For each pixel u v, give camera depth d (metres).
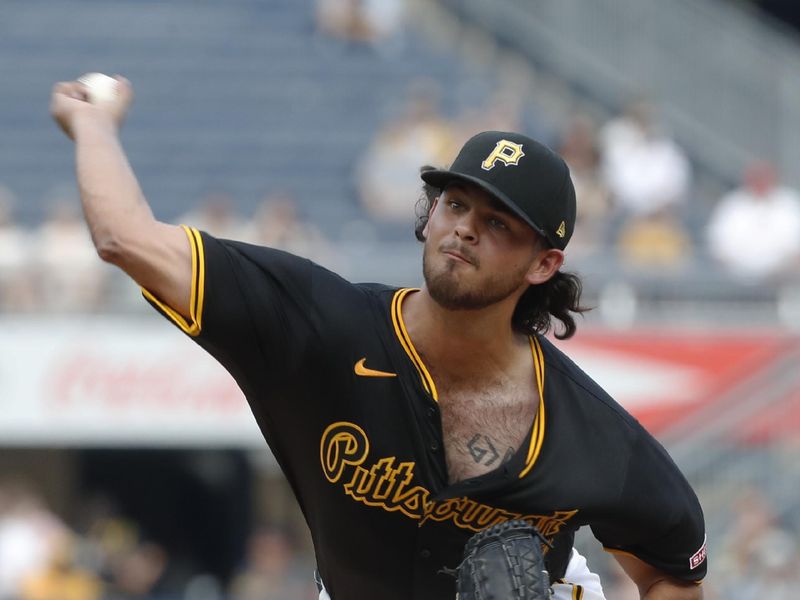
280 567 37.66
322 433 11.48
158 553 40.84
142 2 54.16
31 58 51.62
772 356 34.38
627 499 11.85
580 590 13.00
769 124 47.56
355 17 52.03
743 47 48.22
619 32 50.06
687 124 48.16
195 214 40.75
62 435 35.47
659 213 41.66
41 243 36.38
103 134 10.57
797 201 45.84
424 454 11.43
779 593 30.62
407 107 48.56
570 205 11.42
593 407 11.92
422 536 11.66
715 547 31.52
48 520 38.03
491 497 11.50
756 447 32.62
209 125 48.72
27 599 36.44
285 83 50.62
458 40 52.53
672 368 34.69
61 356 35.66
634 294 35.09
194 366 35.75
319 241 40.56
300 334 11.23
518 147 11.18
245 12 53.62
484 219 11.09
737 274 35.25
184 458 44.41
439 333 11.48
